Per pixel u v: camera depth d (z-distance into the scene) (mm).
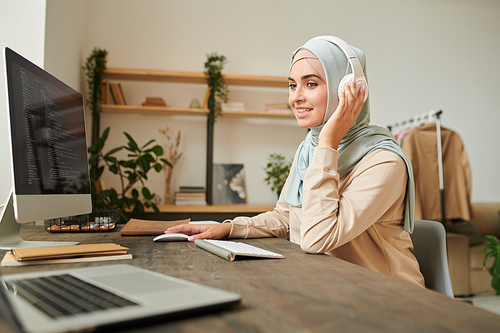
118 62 3420
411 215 984
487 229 3818
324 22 3787
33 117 845
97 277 495
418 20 3967
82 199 1108
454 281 3029
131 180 2910
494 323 383
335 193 905
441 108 3957
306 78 1065
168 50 3506
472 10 4074
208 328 354
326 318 389
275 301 448
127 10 3457
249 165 3566
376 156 963
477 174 4027
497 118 4055
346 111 970
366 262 968
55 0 2234
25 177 780
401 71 3908
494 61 4086
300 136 3646
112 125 3365
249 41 3648
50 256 687
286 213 1311
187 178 3453
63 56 2471
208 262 719
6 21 2008
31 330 294
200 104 3523
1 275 534
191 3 3570
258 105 3617
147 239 1072
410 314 407
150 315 349
